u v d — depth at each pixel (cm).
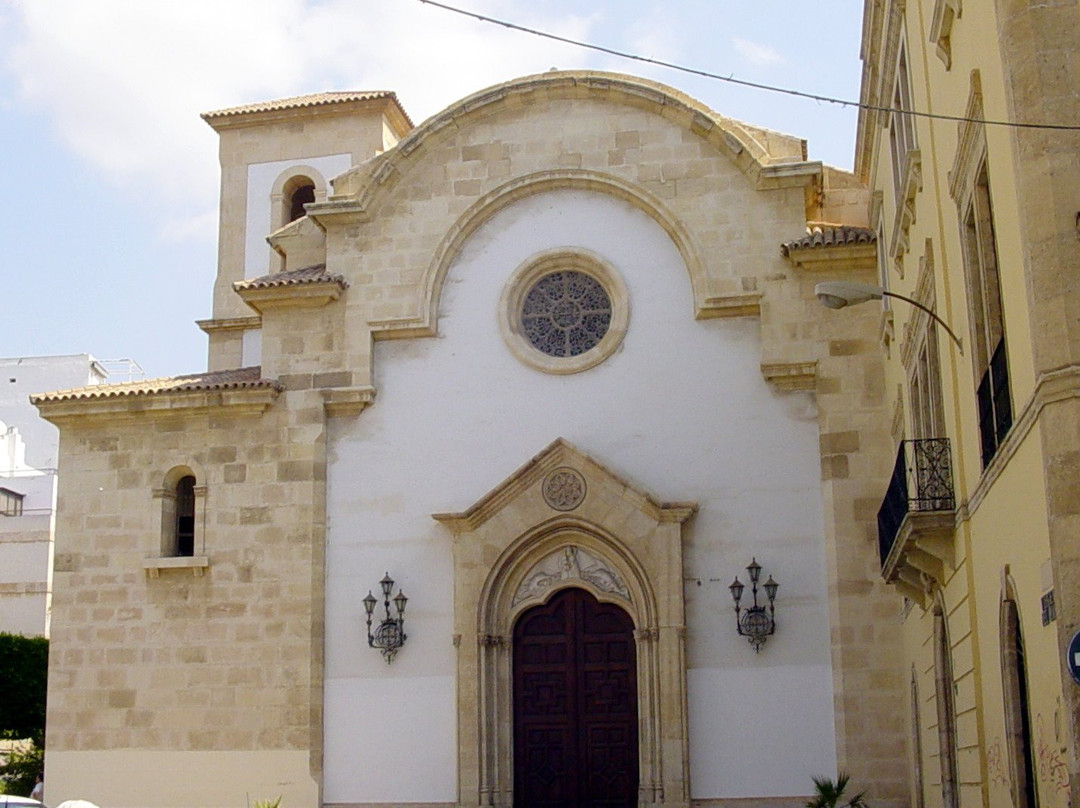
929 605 2208
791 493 2825
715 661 2770
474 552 2875
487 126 3116
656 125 3042
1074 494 1226
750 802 2692
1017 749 1530
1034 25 1309
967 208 1655
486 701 2819
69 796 2919
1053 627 1284
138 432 3089
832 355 2848
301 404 3028
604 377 2950
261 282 3069
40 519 5956
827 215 3234
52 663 3000
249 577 2955
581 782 2798
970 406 1714
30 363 7056
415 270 3066
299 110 4225
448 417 2994
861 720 2667
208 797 2856
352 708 2872
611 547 2855
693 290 2945
